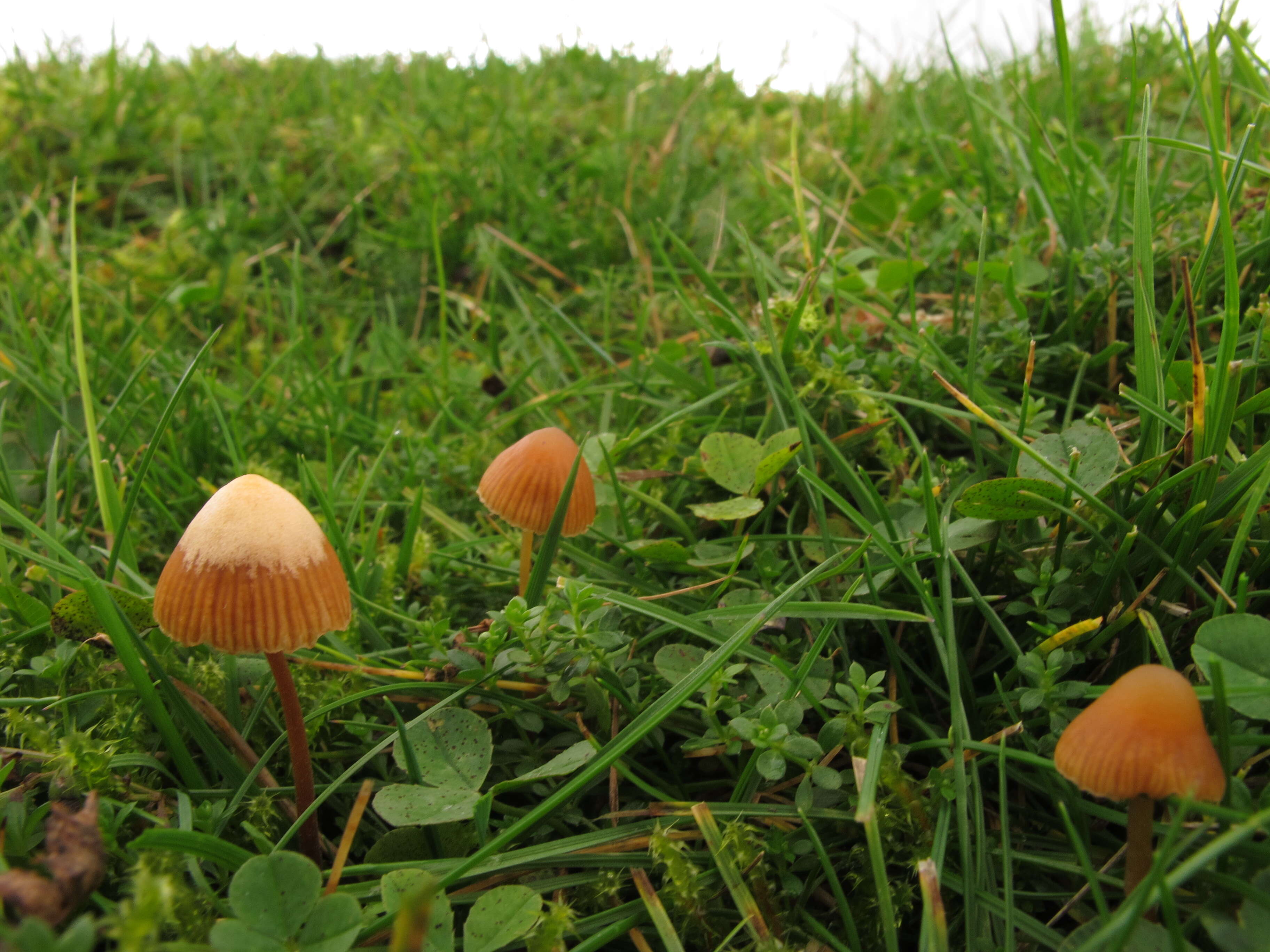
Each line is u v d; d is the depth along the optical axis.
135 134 0.31
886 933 0.09
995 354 0.16
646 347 0.24
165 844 0.09
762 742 0.10
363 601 0.14
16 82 0.32
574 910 0.11
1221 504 0.11
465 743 0.11
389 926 0.09
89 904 0.10
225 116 0.33
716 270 0.25
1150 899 0.08
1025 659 0.11
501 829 0.11
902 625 0.13
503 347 0.25
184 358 0.24
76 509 0.17
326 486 0.18
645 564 0.15
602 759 0.10
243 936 0.09
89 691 0.12
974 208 0.21
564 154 0.32
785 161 0.29
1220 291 0.15
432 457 0.19
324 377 0.21
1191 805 0.08
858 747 0.10
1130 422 0.14
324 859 0.11
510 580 0.15
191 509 0.17
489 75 0.38
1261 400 0.11
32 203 0.27
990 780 0.11
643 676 0.13
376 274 0.28
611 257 0.27
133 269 0.26
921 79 0.33
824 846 0.11
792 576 0.14
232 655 0.12
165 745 0.12
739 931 0.10
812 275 0.16
